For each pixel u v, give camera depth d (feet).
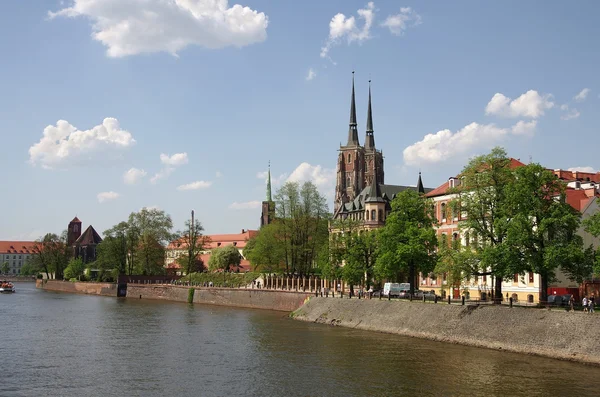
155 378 185.47
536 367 192.24
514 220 242.58
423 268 316.40
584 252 243.81
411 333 268.21
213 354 227.20
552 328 215.31
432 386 169.89
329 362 207.10
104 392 168.25
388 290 342.23
